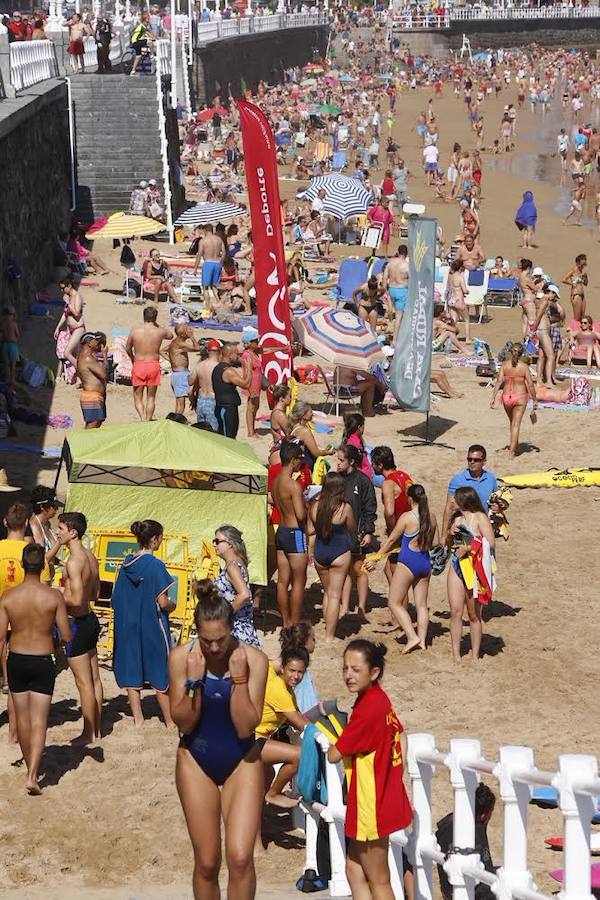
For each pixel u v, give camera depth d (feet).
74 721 105.60
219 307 265.54
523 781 58.95
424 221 190.70
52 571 114.32
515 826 59.98
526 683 115.55
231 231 318.45
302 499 121.49
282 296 183.83
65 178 346.54
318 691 112.47
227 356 173.37
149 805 90.89
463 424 206.28
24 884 79.30
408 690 113.70
